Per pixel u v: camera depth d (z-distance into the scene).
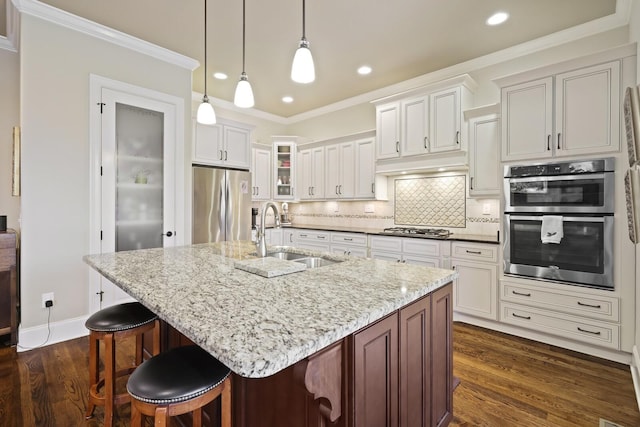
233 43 3.14
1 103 3.14
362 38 3.04
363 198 4.30
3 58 3.15
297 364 0.90
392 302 1.09
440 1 2.49
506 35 2.99
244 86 1.98
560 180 2.54
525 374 2.19
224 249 2.30
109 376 1.52
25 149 2.50
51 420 1.71
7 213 3.18
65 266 2.69
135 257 1.93
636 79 2.22
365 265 1.72
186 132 3.47
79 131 2.76
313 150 4.95
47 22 2.59
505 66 3.31
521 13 2.65
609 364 2.31
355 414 0.99
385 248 3.75
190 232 3.52
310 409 1.04
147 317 1.62
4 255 2.54
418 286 1.29
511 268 2.80
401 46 3.19
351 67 3.67
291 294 1.17
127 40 2.99
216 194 3.85
